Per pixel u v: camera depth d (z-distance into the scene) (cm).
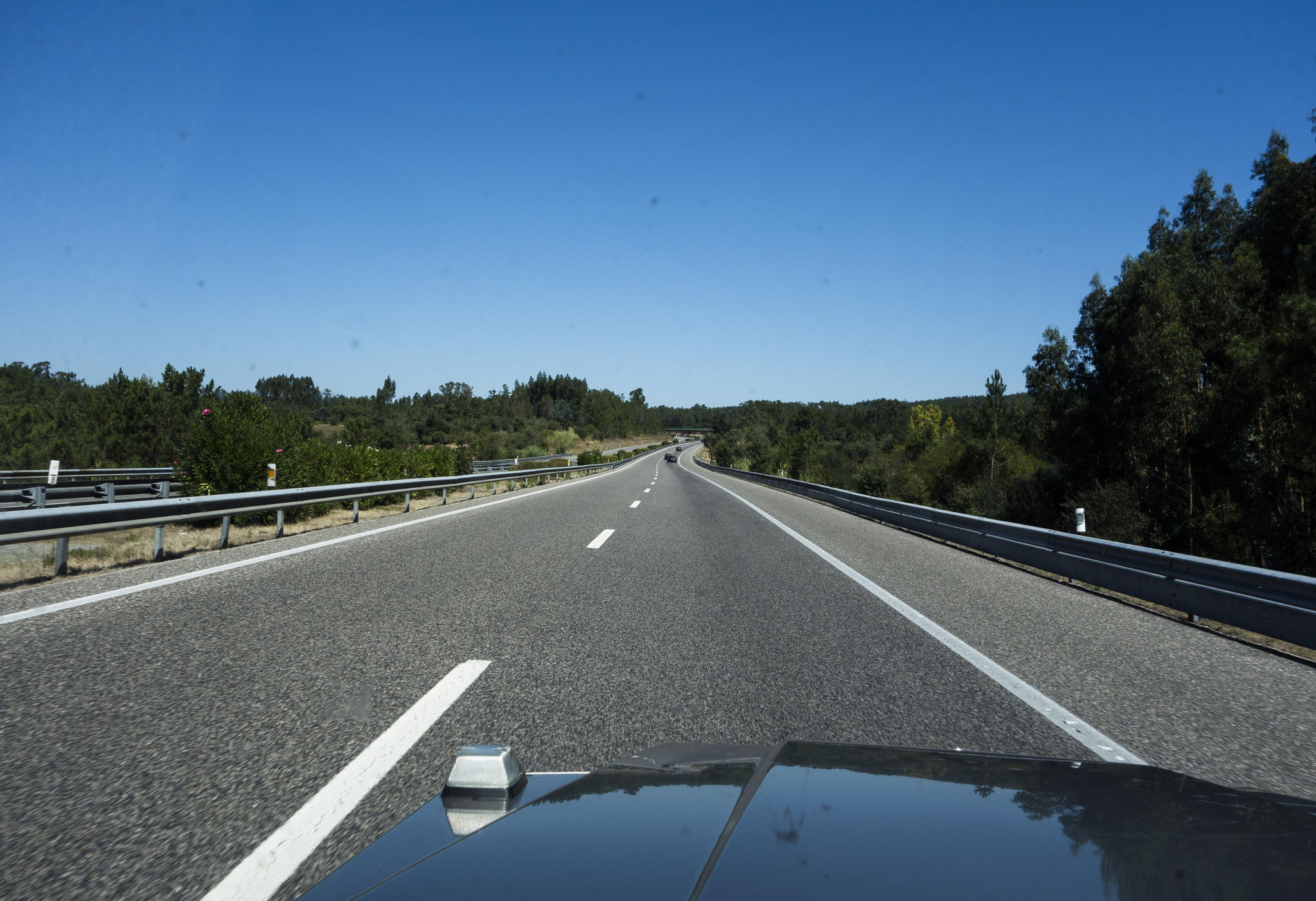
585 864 121
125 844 250
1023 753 355
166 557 934
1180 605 742
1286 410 2761
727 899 99
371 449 2445
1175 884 107
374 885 128
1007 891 104
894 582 902
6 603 635
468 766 176
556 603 701
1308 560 2619
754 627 631
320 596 697
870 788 159
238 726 367
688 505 2136
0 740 343
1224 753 367
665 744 231
